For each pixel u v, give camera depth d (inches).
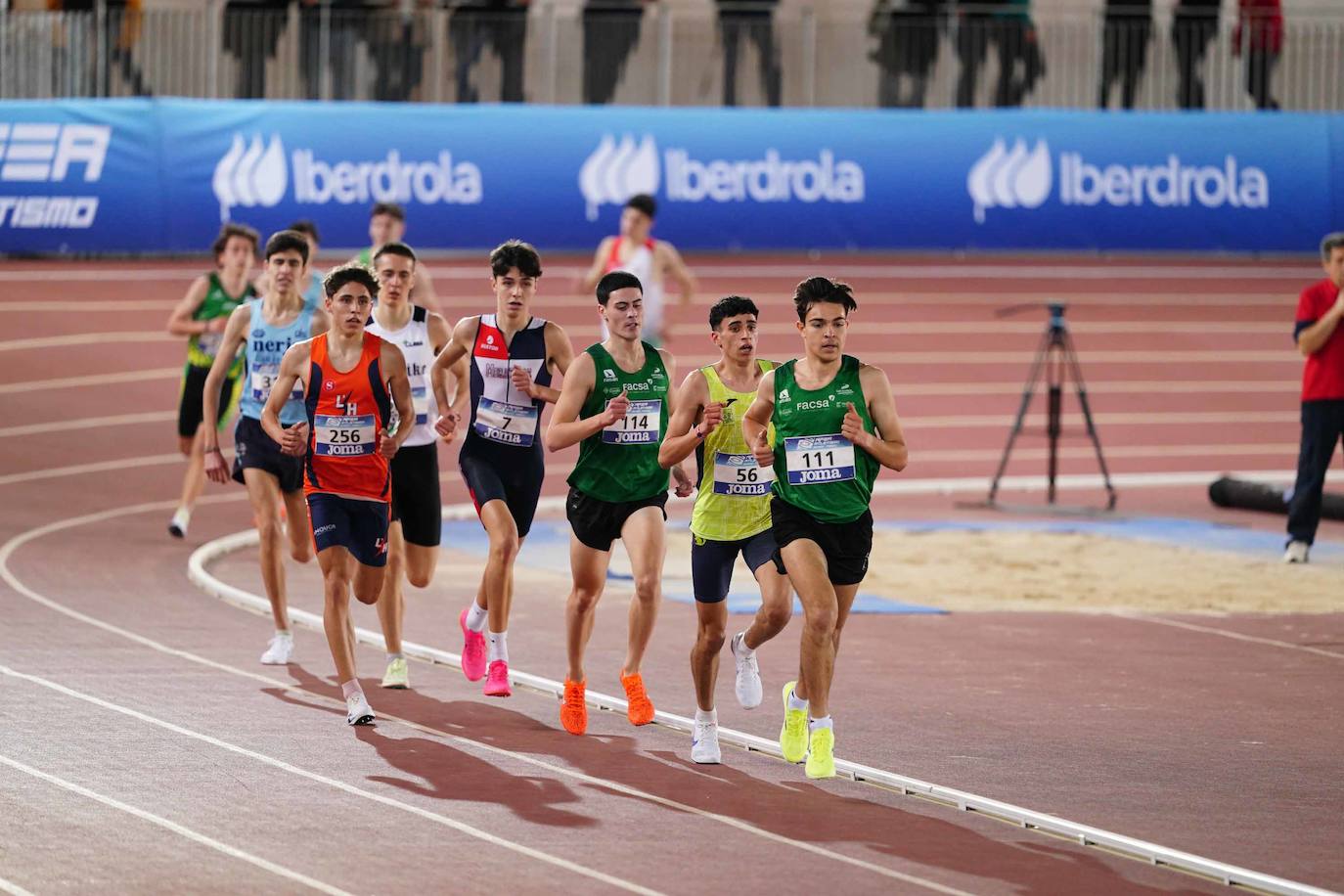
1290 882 714.2
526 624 1354.6
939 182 3031.5
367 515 1020.5
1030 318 2965.1
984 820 824.9
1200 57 3312.0
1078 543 1877.5
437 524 1146.0
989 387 2723.9
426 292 1766.7
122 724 977.5
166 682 1098.7
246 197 2780.5
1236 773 925.2
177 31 3009.4
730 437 941.8
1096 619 1430.9
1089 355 2854.3
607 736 991.6
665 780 888.9
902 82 3297.2
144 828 772.0
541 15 3179.1
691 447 911.0
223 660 1176.8
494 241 2893.7
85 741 932.6
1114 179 3078.2
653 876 716.7
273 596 1173.7
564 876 713.6
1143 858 762.2
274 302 1186.0
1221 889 717.9
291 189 2802.7
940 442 2508.6
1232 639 1350.9
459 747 948.6
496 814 811.4
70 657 1164.5
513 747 953.5
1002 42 3294.8
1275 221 3117.6
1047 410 2470.5
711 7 3376.0
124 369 2527.1
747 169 2977.4
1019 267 3125.0
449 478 2241.6
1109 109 3304.6
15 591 1425.9
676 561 1712.6
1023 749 970.7
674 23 3245.6
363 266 1007.0
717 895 693.3
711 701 936.3
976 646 1301.7
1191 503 2226.9
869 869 735.1
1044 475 2393.0
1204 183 3100.4
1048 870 740.0
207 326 1697.8
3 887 678.5
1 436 2245.3
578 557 995.9
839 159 3006.9
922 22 3289.9
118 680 1099.3
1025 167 3053.6
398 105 2851.9
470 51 3152.1
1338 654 1293.1
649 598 990.4
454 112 2874.0
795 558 886.4
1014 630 1373.0
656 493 1005.2
